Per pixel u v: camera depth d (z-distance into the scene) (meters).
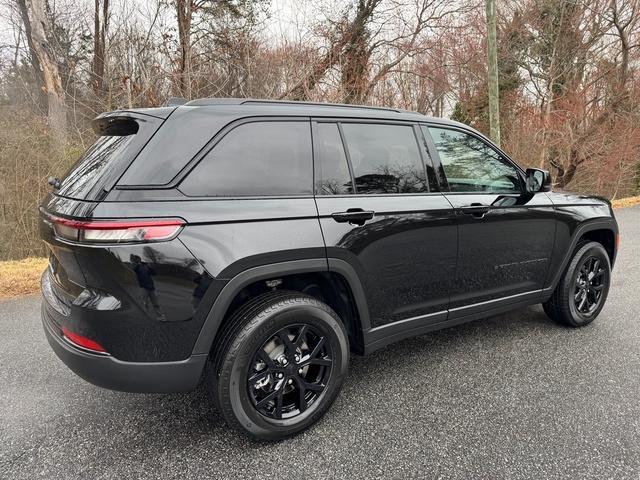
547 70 16.58
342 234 2.38
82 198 1.95
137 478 2.02
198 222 1.99
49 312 2.25
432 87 14.66
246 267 2.09
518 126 16.77
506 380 2.88
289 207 2.25
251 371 2.18
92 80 11.04
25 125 7.39
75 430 2.38
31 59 13.22
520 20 16.45
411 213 2.67
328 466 2.09
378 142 2.70
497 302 3.22
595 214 3.72
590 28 15.70
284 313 2.20
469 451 2.18
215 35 11.55
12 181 6.97
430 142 2.94
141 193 1.92
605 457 2.13
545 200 3.42
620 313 4.08
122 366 1.95
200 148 2.08
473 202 2.97
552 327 3.78
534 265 3.38
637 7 14.72
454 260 2.90
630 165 16.77
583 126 16.06
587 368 3.03
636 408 2.54
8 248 6.93
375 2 12.72
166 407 2.62
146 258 1.88
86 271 1.91
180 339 2.00
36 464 2.11
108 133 2.38
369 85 12.49
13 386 2.86
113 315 1.90
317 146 2.45
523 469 2.05
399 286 2.68
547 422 2.41
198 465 2.10
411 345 3.46
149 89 9.05
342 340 2.44
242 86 10.74
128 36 9.45
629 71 15.55
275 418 2.26
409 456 2.15
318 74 11.24
